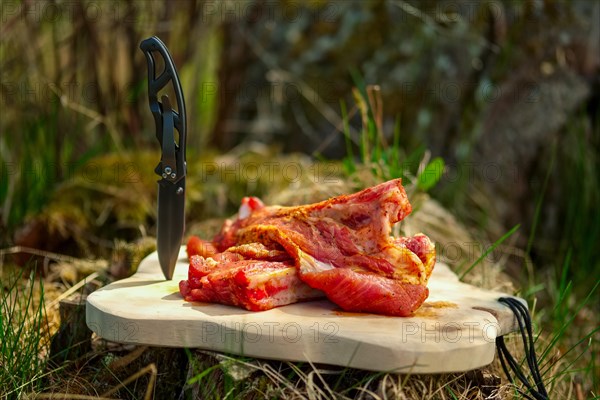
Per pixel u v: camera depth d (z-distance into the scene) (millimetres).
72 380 729
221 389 668
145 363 732
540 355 832
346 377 668
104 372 736
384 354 628
